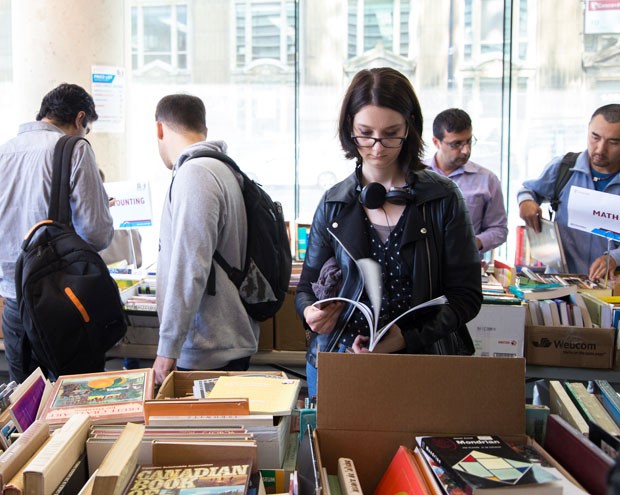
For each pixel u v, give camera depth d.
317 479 0.92
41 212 2.10
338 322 1.46
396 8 4.88
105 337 1.97
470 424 1.10
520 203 3.06
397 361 1.11
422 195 1.44
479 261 1.48
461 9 4.80
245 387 1.31
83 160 2.11
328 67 5.02
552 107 4.82
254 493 0.96
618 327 2.34
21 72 3.93
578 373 2.35
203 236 1.72
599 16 4.62
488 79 4.87
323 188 5.16
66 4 3.82
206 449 1.03
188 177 1.75
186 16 5.05
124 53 4.15
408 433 1.10
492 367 1.10
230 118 5.16
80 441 1.06
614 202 2.46
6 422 1.18
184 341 1.76
